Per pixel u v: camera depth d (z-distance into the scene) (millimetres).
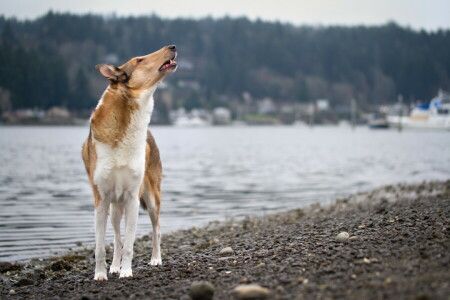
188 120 193125
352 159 47812
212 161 45250
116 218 8852
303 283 6293
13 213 17344
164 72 8195
